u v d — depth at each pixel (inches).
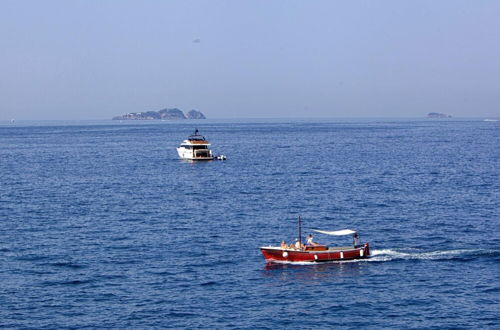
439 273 3786.9
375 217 5398.6
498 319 3122.5
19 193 6973.4
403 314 3196.4
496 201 6087.6
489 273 3772.1
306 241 4586.6
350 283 3636.8
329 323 3100.4
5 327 3043.8
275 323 3097.9
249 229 5002.5
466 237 4628.4
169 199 6510.8
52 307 3287.4
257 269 3907.5
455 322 3097.9
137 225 5172.2
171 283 3646.7
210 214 5629.9
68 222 5315.0
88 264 4008.4
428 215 5442.9
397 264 3978.8
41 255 4220.0
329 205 5999.0
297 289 3545.8
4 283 3641.7
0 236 4778.5
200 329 3034.0
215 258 4146.2
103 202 6343.5
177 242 4566.9
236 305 3321.9
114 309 3265.3
